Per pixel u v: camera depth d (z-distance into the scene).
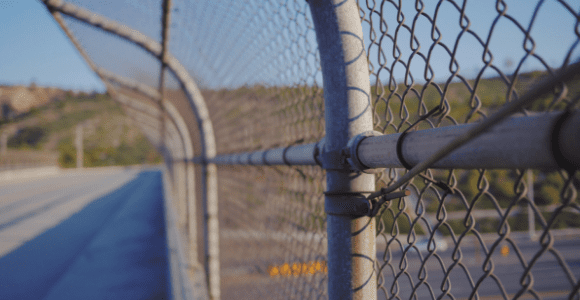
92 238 11.51
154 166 82.81
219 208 3.18
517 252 0.52
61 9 2.64
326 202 0.88
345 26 0.83
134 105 6.59
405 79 0.75
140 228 12.74
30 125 96.25
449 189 0.65
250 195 2.16
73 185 34.31
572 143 0.36
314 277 1.20
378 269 0.89
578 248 21.12
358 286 0.84
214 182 3.12
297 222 1.37
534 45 0.49
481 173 0.58
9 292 6.96
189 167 5.64
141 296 6.41
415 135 0.61
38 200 22.80
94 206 19.39
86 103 112.25
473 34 0.60
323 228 1.15
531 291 0.51
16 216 16.55
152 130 11.22
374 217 0.85
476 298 0.60
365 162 0.78
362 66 0.85
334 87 0.86
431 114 0.68
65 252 9.90
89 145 88.94
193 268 5.05
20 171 45.00
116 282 7.20
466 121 0.61
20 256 9.56
